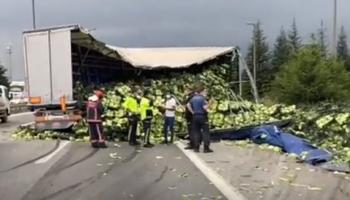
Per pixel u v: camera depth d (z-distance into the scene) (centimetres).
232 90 2677
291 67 3797
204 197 1002
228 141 2019
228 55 2794
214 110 2262
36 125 2123
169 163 1452
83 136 2072
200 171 1308
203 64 2672
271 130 1850
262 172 1281
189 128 1811
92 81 2469
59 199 993
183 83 2452
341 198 988
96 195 1029
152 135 2092
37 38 2069
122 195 1030
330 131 1831
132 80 2534
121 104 2158
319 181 1157
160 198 1001
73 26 2034
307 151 1538
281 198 987
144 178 1217
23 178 1216
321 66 3706
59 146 1859
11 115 4534
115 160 1519
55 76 2066
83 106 2141
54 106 2095
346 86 3797
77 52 2255
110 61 2580
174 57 2700
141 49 2898
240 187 1094
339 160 1434
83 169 1353
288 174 1246
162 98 2281
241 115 2278
